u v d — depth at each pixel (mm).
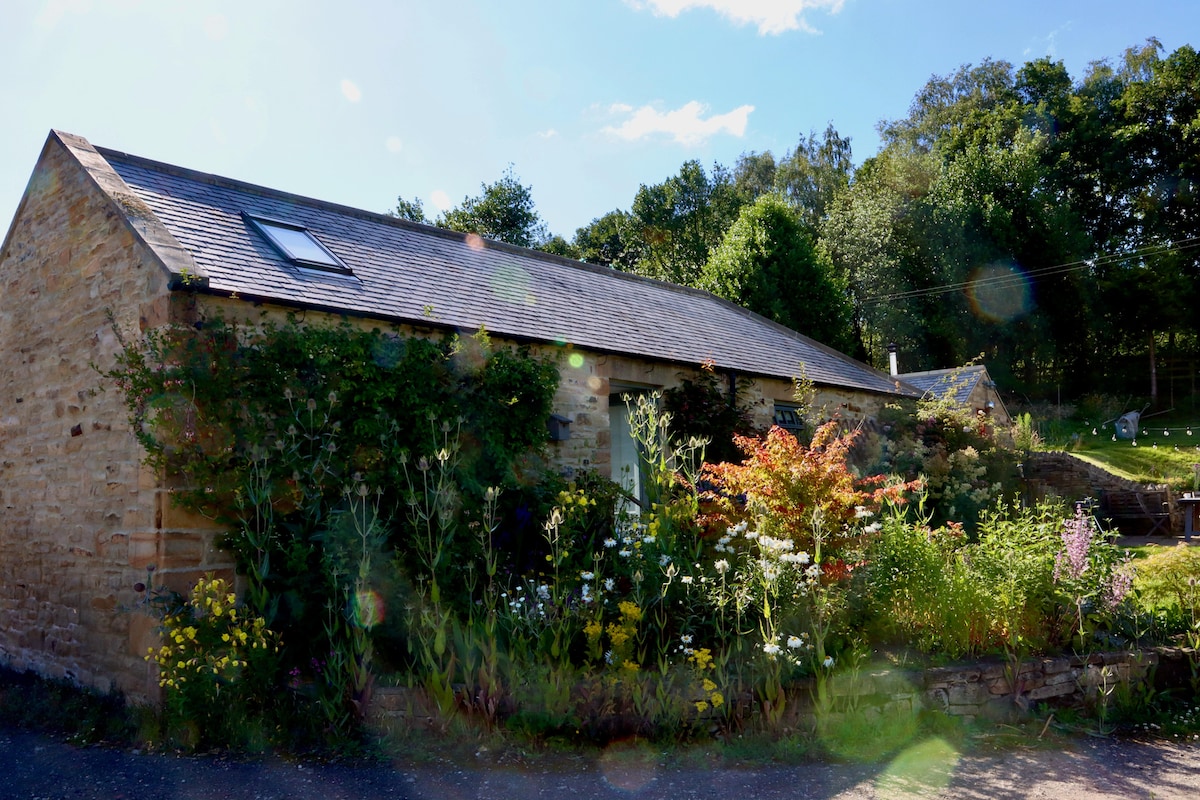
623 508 7168
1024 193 32969
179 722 5555
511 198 40562
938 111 41031
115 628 6793
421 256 10625
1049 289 33406
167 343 6309
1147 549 13484
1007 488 15430
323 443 6668
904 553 6230
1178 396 32625
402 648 5898
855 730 5230
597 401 10016
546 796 4379
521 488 7613
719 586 5863
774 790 4434
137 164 9047
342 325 7559
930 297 33500
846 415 14562
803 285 28344
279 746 5258
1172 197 34344
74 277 7906
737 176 43719
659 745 5086
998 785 4527
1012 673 5797
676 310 14336
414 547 6184
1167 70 34875
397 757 4992
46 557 7934
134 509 6633
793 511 6898
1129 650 6277
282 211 9930
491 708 5168
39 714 6566
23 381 8625
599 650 5398
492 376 8281
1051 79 38562
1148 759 5008
